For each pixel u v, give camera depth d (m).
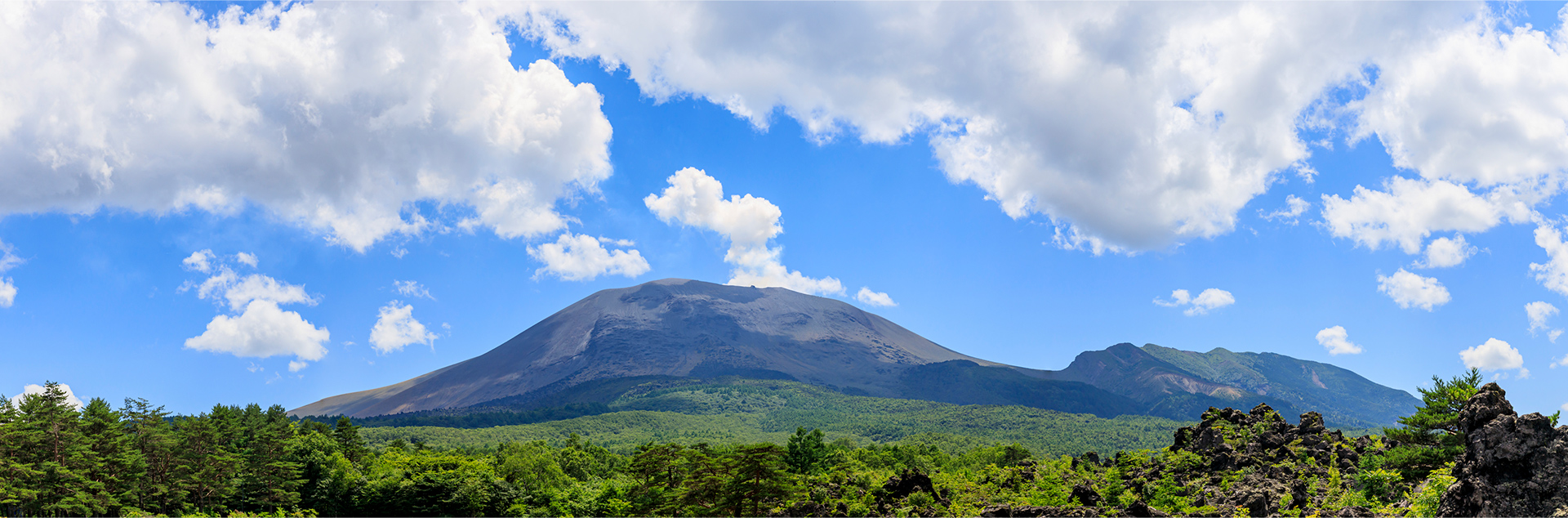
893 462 178.00
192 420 135.88
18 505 103.19
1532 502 33.97
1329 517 50.03
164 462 127.19
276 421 196.25
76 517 110.56
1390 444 59.69
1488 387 39.44
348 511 134.00
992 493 85.12
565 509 134.12
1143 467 81.38
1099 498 64.44
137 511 115.06
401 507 128.62
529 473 153.62
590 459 197.38
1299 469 67.38
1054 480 74.31
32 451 110.12
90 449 115.75
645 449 138.25
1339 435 76.19
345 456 170.38
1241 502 57.69
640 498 122.75
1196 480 72.25
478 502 129.62
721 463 107.25
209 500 129.38
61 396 117.81
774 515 98.75
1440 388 57.00
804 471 147.00
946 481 96.06
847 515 87.31
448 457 167.88
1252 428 80.38
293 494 130.88
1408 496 49.94
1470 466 37.28
